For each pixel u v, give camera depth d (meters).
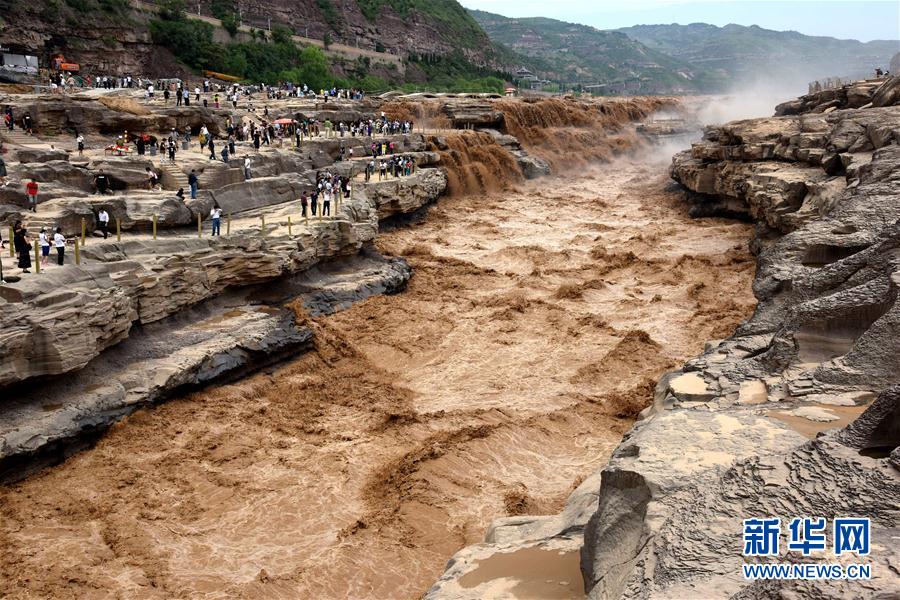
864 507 10.64
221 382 32.44
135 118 54.78
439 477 26.70
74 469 25.83
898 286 19.00
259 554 22.55
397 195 60.97
